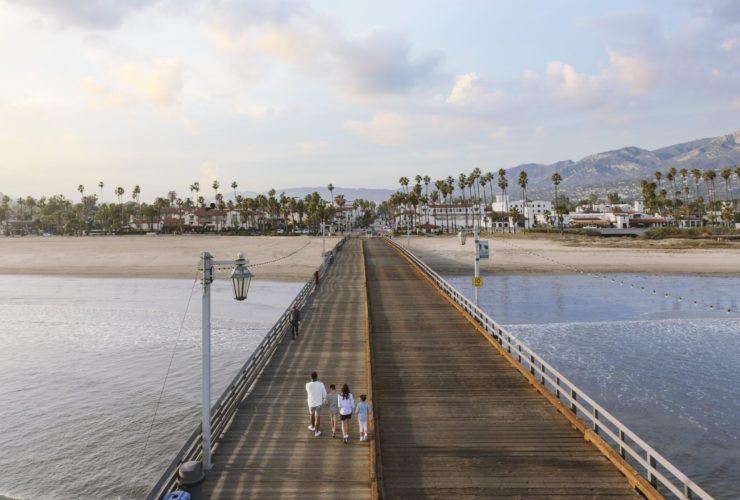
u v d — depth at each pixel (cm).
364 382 1706
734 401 2052
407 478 1059
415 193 17662
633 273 6519
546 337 3147
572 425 1329
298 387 1656
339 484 1035
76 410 1955
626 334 3209
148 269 7169
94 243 11775
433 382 1698
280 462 1130
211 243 11512
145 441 1689
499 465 1110
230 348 2855
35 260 8169
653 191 18662
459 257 8306
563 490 1001
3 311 4034
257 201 18050
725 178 17525
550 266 7150
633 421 1858
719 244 9225
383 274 4862
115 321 3616
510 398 1541
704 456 1586
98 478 1457
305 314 2931
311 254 8962
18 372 2411
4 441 1689
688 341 3009
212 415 1216
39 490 1397
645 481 978
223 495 993
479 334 2395
